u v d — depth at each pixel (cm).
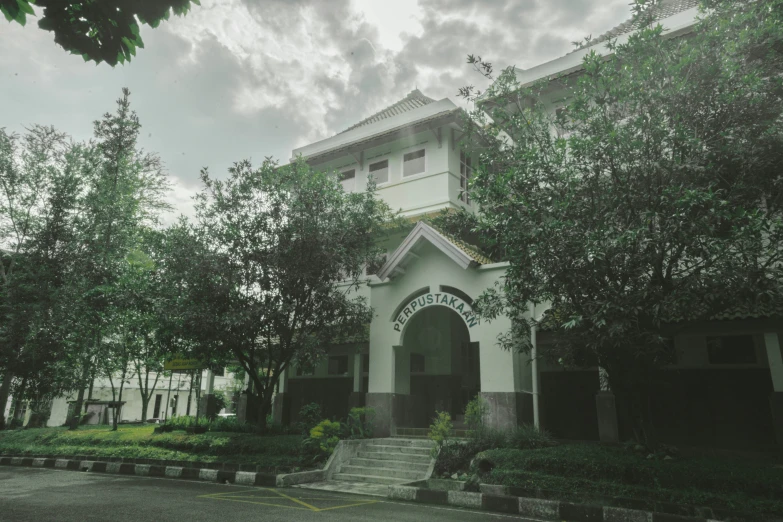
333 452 1302
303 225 1479
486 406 1316
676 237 837
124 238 2081
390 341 1550
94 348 1917
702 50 895
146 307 1730
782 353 1216
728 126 912
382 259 1664
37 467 1564
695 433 1302
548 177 1030
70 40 434
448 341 1823
